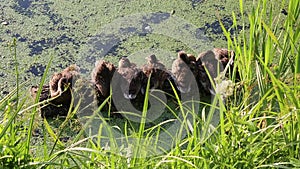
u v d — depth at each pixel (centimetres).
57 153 261
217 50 465
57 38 514
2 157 252
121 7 555
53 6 553
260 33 333
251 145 279
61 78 427
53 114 424
